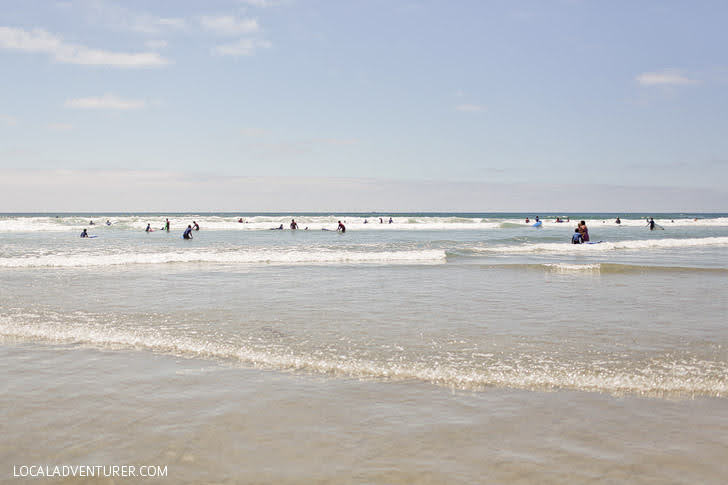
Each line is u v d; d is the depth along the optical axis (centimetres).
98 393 511
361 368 593
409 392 515
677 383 537
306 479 347
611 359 627
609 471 355
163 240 3553
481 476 350
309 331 787
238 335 760
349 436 412
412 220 7812
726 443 397
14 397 499
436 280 1423
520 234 4603
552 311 956
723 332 776
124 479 348
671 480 343
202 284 1343
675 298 1114
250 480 347
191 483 343
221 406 477
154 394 509
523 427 428
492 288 1269
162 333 771
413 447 393
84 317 899
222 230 5488
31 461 374
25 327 808
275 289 1251
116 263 1900
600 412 460
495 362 616
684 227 6225
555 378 555
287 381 550
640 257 2236
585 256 2294
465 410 466
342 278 1470
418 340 729
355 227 6400
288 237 4031
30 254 2348
